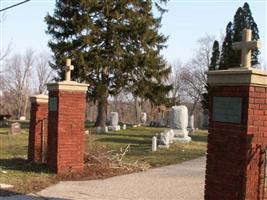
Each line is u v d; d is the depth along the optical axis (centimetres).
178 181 1291
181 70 8725
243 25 5150
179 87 8619
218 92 795
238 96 759
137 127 4666
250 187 748
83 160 1396
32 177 1249
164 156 1970
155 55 4022
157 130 4100
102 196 1048
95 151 1520
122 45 4041
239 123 756
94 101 4094
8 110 9244
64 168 1327
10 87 9281
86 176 1319
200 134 3978
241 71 749
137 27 3922
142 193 1098
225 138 778
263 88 756
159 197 1053
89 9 3916
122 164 1534
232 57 4928
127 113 8469
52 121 1355
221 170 782
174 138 2797
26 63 9381
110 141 2766
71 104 1339
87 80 3919
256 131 752
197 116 8094
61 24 3994
